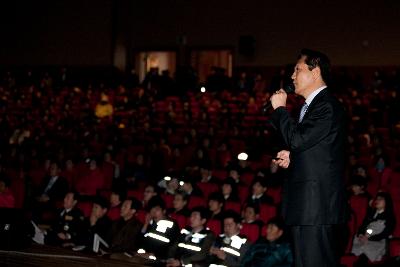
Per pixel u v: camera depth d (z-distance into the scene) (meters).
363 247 8.05
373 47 19.98
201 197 9.92
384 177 10.82
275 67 21.30
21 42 25.38
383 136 14.48
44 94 22.14
